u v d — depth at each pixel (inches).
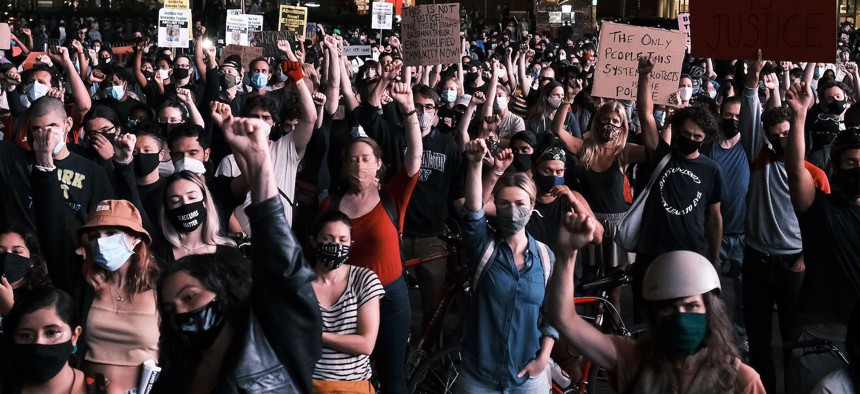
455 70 537.6
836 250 209.6
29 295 145.1
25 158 225.8
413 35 422.9
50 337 143.6
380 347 222.5
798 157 213.0
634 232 263.1
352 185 232.2
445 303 265.0
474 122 411.2
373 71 519.8
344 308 192.9
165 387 116.9
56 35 1473.9
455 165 297.1
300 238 280.4
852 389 139.2
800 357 207.6
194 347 116.2
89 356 173.8
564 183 279.9
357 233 226.4
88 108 325.1
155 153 238.2
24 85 364.8
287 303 114.4
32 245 185.6
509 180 196.5
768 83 342.0
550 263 202.5
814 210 212.8
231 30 611.5
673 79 347.9
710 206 263.4
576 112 448.1
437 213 295.3
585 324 137.2
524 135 280.7
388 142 314.2
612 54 349.7
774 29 263.6
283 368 115.3
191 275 114.7
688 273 127.0
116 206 176.1
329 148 320.2
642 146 287.1
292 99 302.0
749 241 259.6
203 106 405.7
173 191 192.9
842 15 1763.0
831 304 210.7
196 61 500.1
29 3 1691.7
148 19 1649.9
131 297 175.3
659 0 2144.4
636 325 255.6
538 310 199.9
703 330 126.8
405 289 226.5
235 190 221.0
